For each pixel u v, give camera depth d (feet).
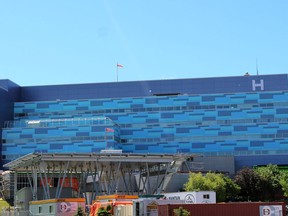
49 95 584.40
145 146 552.41
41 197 335.67
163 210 181.16
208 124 552.82
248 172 395.14
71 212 215.51
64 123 536.01
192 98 563.89
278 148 535.60
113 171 388.16
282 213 181.98
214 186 356.18
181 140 549.13
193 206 180.04
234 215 180.96
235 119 549.54
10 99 568.41
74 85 583.58
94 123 535.60
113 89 578.66
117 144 540.11
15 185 379.14
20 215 256.32
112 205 203.92
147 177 349.61
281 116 549.54
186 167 478.59
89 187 424.46
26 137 533.55
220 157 511.81
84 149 521.65
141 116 561.02
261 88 566.77
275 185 396.57
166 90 575.79
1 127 542.57
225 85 571.69
